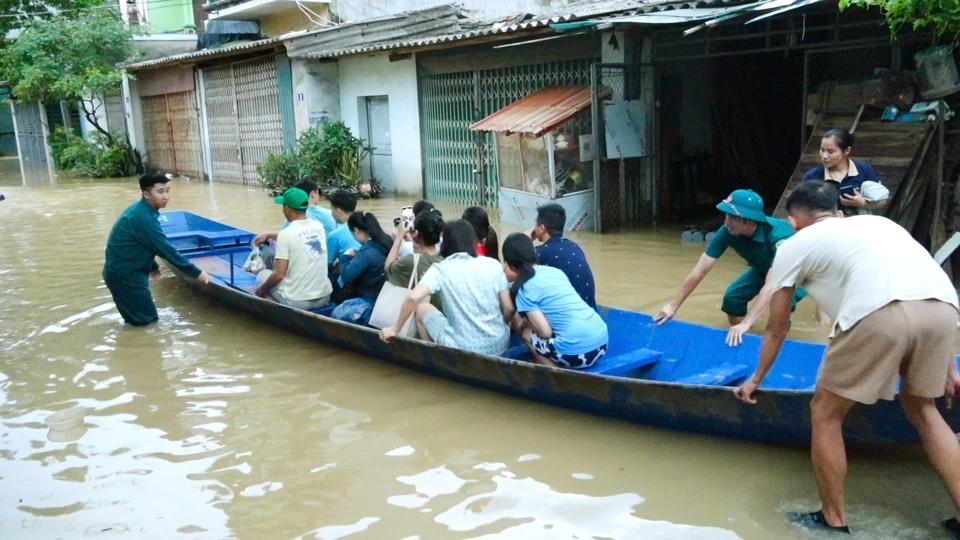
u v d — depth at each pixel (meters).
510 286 5.23
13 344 6.65
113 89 22.27
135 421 5.04
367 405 5.19
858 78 8.68
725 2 8.80
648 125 10.34
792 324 6.49
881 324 3.30
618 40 10.05
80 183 20.39
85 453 4.61
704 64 11.20
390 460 4.43
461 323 5.14
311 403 5.25
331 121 16.12
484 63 12.56
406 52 14.00
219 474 4.33
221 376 5.79
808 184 3.84
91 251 10.52
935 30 6.97
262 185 17.66
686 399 4.26
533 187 10.61
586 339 4.88
